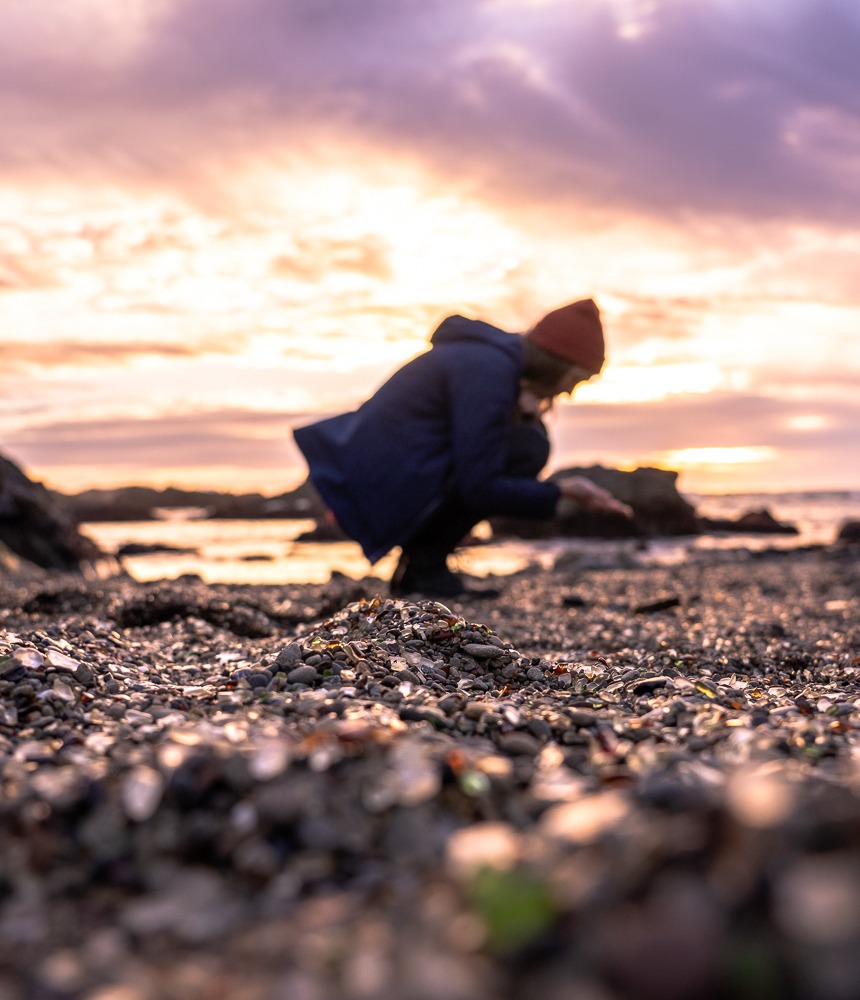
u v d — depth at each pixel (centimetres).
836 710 226
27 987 92
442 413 524
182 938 100
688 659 341
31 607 482
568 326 520
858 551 1257
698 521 2303
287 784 129
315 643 276
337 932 96
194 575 855
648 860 86
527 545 1908
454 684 264
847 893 75
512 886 88
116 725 202
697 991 72
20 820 128
